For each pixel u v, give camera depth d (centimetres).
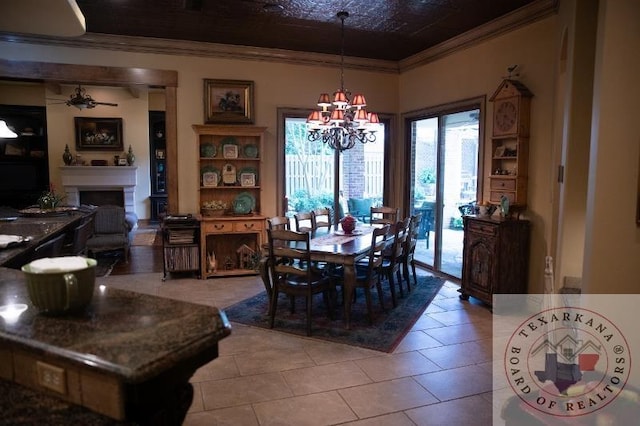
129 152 1020
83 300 138
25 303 148
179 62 586
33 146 986
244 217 585
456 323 414
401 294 499
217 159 598
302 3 445
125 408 109
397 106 692
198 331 125
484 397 282
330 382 301
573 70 334
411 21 495
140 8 458
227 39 570
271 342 370
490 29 498
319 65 645
